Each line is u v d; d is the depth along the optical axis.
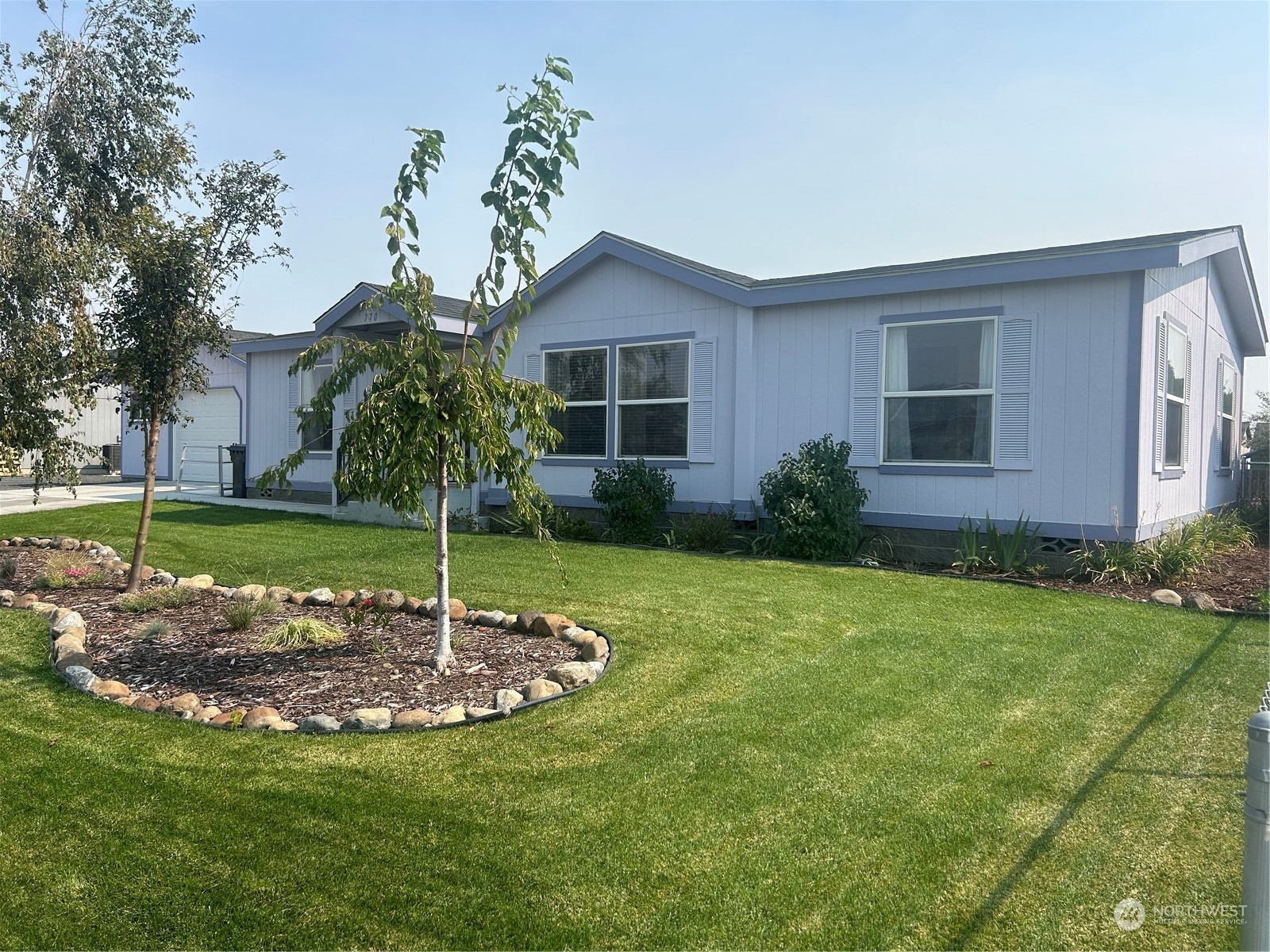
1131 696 4.89
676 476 11.14
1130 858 3.17
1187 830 3.36
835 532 9.12
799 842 3.30
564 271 11.91
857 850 3.24
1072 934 2.75
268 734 4.43
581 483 12.03
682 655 5.69
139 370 7.69
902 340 9.52
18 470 7.78
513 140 5.16
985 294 9.02
